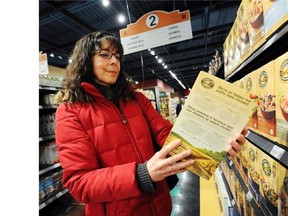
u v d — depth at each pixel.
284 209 0.93
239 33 1.70
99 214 1.06
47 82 3.19
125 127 1.11
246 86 1.49
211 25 7.65
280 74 0.95
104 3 4.30
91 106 1.07
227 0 5.30
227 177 2.61
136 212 1.07
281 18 0.89
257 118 1.29
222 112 0.75
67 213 3.09
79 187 0.85
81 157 0.92
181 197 3.83
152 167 0.77
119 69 1.21
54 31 6.25
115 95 1.18
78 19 5.39
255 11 1.25
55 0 4.54
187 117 0.78
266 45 1.08
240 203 1.78
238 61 1.75
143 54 10.05
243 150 1.64
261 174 1.21
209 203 3.21
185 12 3.38
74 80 1.11
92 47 1.14
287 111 0.89
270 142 1.06
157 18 3.50
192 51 10.95
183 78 20.58
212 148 0.76
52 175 3.08
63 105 1.06
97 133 1.03
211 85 0.76
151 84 17.61
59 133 0.99
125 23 6.08
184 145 0.78
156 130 1.30
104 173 0.84
